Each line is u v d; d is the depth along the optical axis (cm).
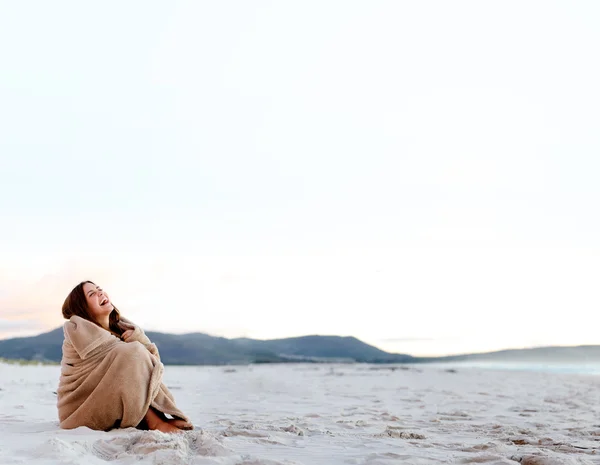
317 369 1925
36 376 1132
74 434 381
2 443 340
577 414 681
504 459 312
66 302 447
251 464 288
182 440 334
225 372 1603
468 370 1883
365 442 391
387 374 1588
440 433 479
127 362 407
